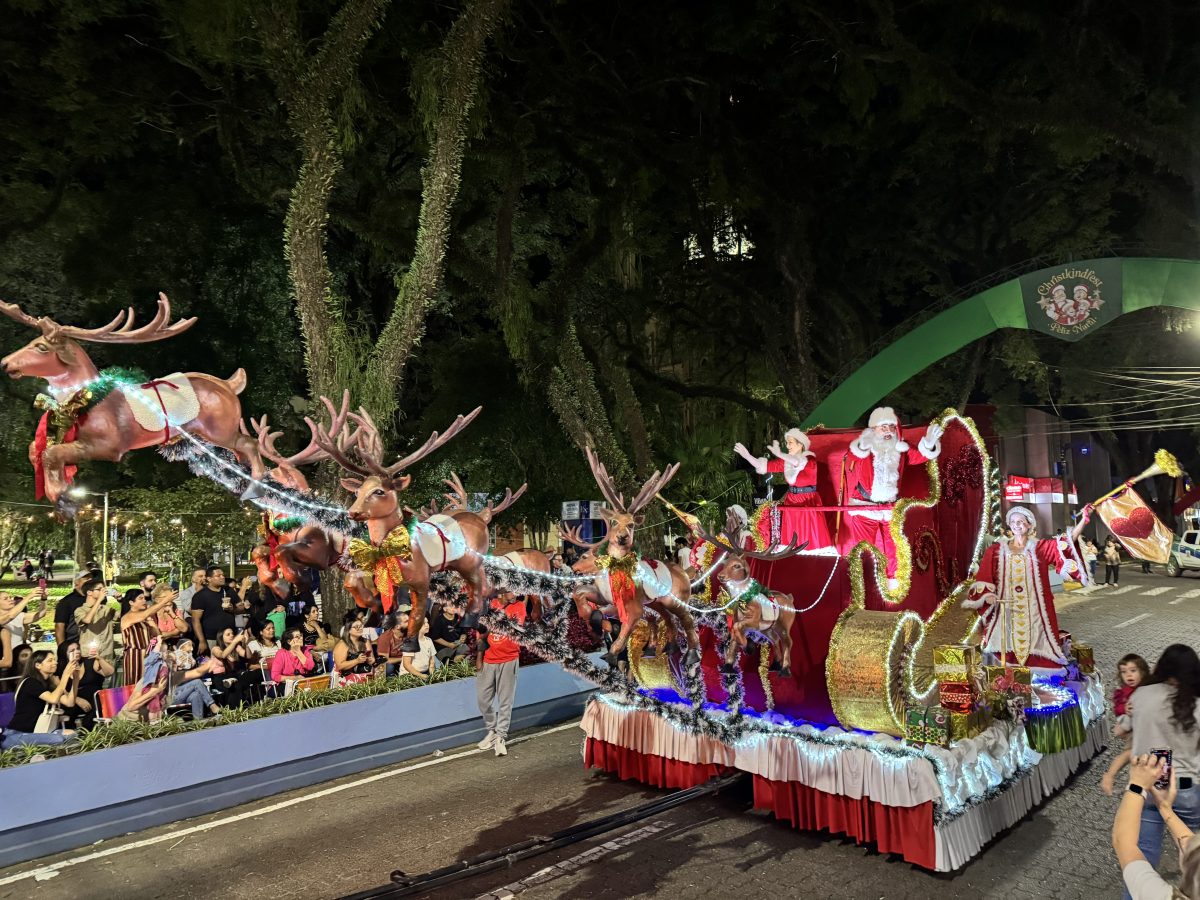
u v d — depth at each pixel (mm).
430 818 6926
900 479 7410
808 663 6949
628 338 20734
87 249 14688
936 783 5699
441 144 10992
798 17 16344
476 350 17219
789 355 22438
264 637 9602
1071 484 35344
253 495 3559
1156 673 4473
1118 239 19547
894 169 19391
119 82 14234
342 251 17188
